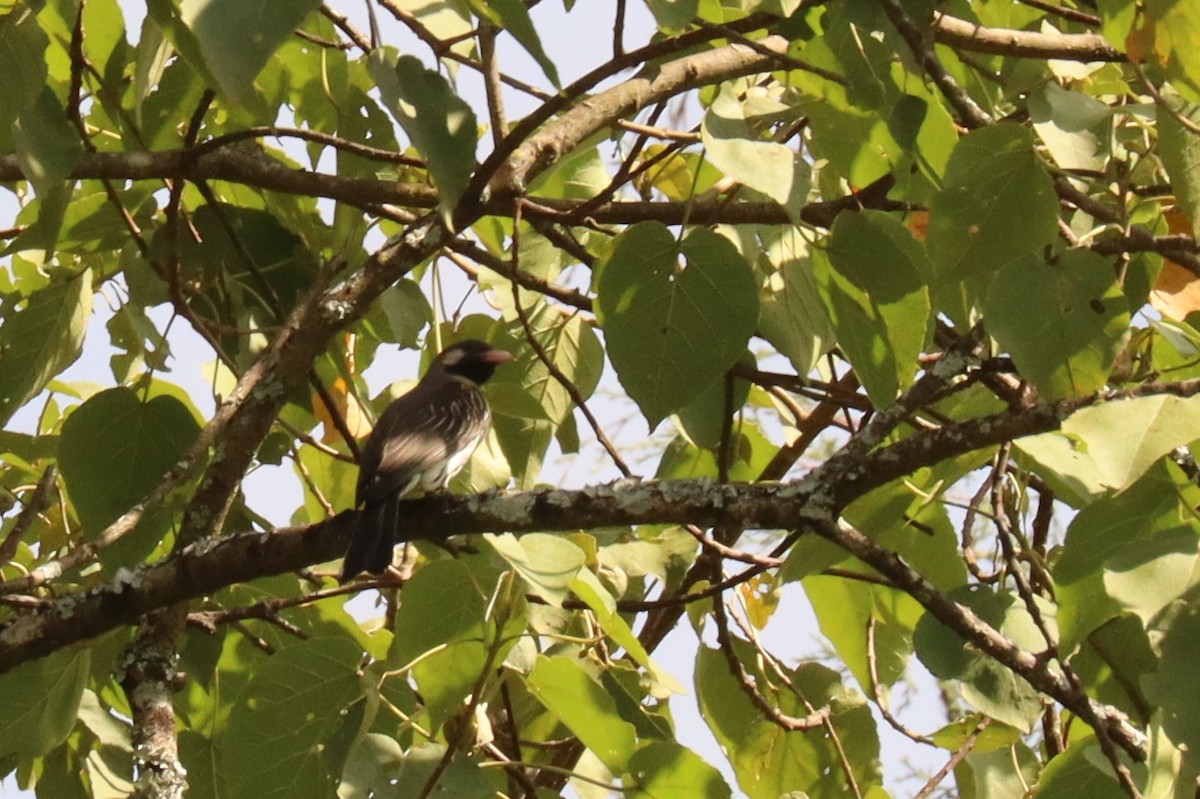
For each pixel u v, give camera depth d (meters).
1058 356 6.29
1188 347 6.99
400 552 10.31
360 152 7.88
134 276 8.84
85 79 8.34
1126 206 6.92
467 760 7.12
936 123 7.48
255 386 7.57
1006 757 8.82
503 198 7.88
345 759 6.88
